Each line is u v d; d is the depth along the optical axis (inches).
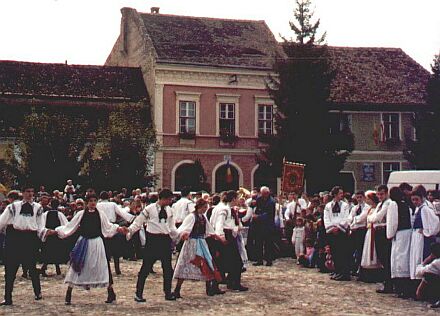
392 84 1697.8
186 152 1531.7
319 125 1396.4
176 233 510.6
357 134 1631.4
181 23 1691.7
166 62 1513.3
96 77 1585.9
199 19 1727.4
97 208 490.9
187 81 1539.1
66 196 962.1
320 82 1401.3
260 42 1681.8
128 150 1219.2
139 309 465.4
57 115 1179.9
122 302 496.4
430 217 513.7
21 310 459.8
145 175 1269.7
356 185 1621.6
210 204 693.9
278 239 864.9
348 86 1660.9
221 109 1566.2
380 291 554.6
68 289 483.8
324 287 587.2
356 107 1624.0
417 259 517.3
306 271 711.7
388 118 1654.8
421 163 1493.6
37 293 506.3
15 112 1450.5
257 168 1579.7
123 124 1272.1
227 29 1708.9
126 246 824.3
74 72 1584.6
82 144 1170.0
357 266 664.4
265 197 770.2
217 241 562.9
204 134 1547.7
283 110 1412.4
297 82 1392.7
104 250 486.9
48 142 1132.5
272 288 578.2
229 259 564.1
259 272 699.4
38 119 1154.7
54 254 665.0
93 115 1499.8
